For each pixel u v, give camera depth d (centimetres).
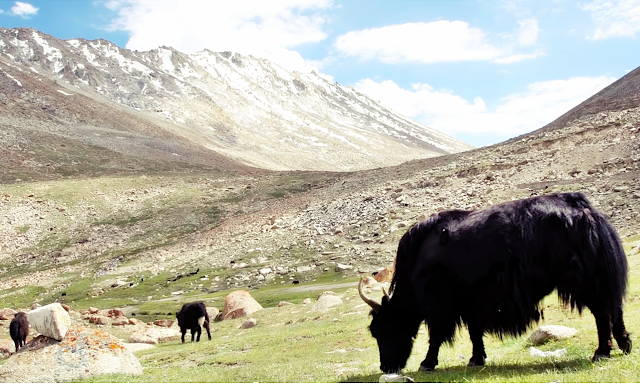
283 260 6456
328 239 6775
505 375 778
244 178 13525
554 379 695
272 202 10706
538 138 7975
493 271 799
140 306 5378
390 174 9488
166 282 6581
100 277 7312
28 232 9575
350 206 7794
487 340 1203
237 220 9294
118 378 1425
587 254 736
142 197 11688
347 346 1507
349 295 3091
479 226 821
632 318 1062
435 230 872
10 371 1452
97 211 10762
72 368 1457
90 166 15162
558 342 989
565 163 6312
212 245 7969
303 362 1314
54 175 13912
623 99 8919
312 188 11519
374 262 5647
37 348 1525
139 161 16262
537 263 768
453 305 848
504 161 7281
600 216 758
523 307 778
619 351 780
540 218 776
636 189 4878
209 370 1432
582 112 9362
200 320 2514
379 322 927
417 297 873
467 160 8331
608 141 6431
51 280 7419
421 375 848
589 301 742
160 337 2733
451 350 1175
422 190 7350
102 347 1537
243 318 3297
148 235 9594
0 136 16138
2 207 10294
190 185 12750
